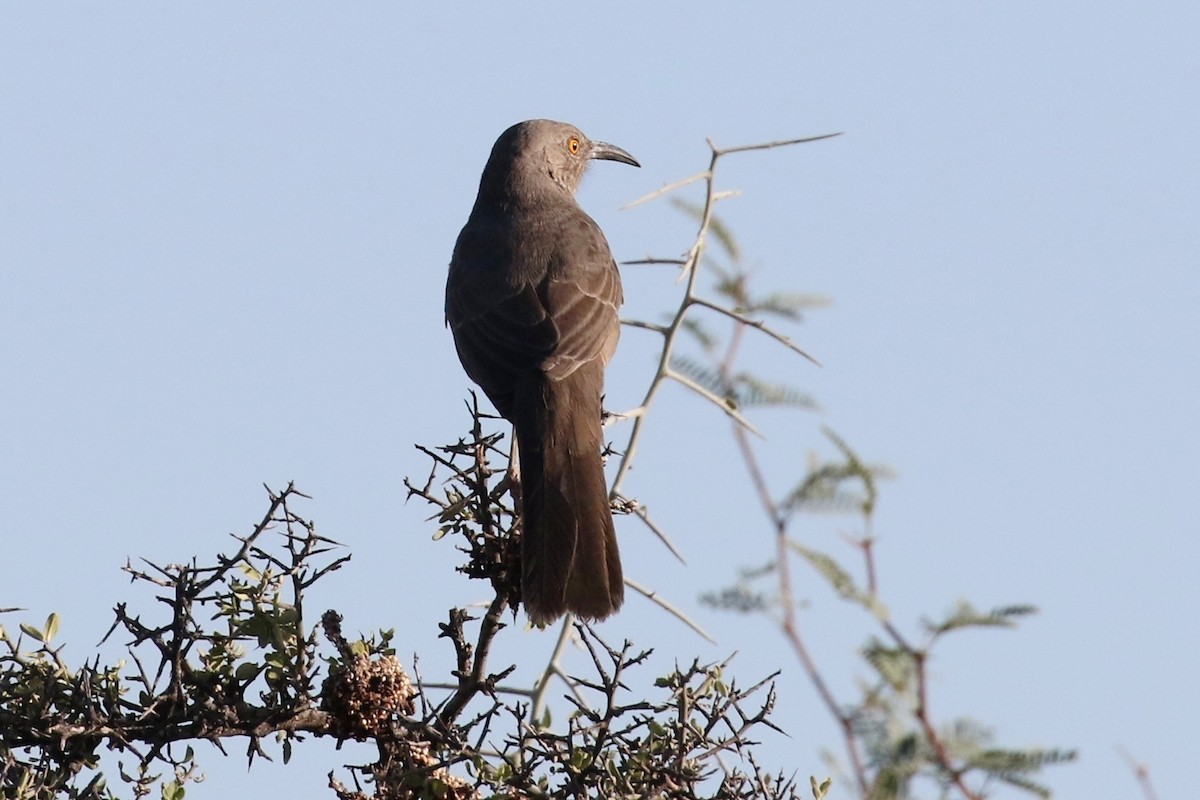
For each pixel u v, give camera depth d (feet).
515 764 26.55
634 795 24.86
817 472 23.75
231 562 25.86
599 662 25.21
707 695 26.04
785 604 22.03
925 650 20.33
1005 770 19.06
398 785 26.03
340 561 26.37
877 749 19.43
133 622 25.79
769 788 25.81
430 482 29.73
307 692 26.45
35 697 26.11
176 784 26.09
